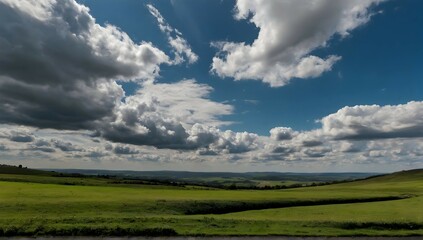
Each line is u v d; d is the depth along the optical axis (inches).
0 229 1144.8
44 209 1614.2
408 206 2374.5
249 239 1141.1
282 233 1213.7
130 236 1146.0
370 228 1380.4
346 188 5433.1
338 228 1350.9
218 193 3211.1
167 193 2967.5
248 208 2262.6
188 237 1147.3
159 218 1402.6
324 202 2723.9
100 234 1152.8
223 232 1203.2
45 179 5743.1
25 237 1108.5
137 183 5984.3
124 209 1750.7
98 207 1745.8
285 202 2544.3
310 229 1296.8
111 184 5300.2
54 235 1133.1
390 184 6486.2
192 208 2017.7
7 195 2156.7
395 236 1261.1
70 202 1824.6
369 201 3024.1
